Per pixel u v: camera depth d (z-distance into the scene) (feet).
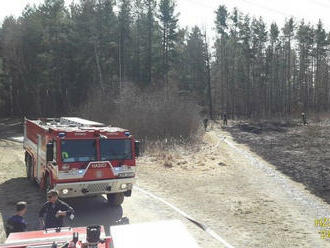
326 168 68.49
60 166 35.50
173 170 64.49
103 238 19.06
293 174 63.72
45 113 195.72
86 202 43.60
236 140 108.06
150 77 188.85
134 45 198.70
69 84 178.09
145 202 44.24
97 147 37.24
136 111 97.55
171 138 91.25
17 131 146.30
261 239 33.01
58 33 182.91
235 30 241.76
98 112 107.55
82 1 174.81
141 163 69.97
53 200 27.43
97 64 160.45
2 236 30.96
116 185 37.86
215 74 266.98
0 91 207.00
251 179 59.47
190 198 47.11
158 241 15.81
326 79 277.44
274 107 270.05
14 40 196.24
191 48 258.98
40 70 183.73
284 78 277.64
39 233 21.06
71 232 21.17
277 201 46.52
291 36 273.54
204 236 32.96
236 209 42.57
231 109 255.91
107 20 173.99
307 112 227.40
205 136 106.63
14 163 67.41
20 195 45.16
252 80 259.39
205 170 65.21
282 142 104.27
